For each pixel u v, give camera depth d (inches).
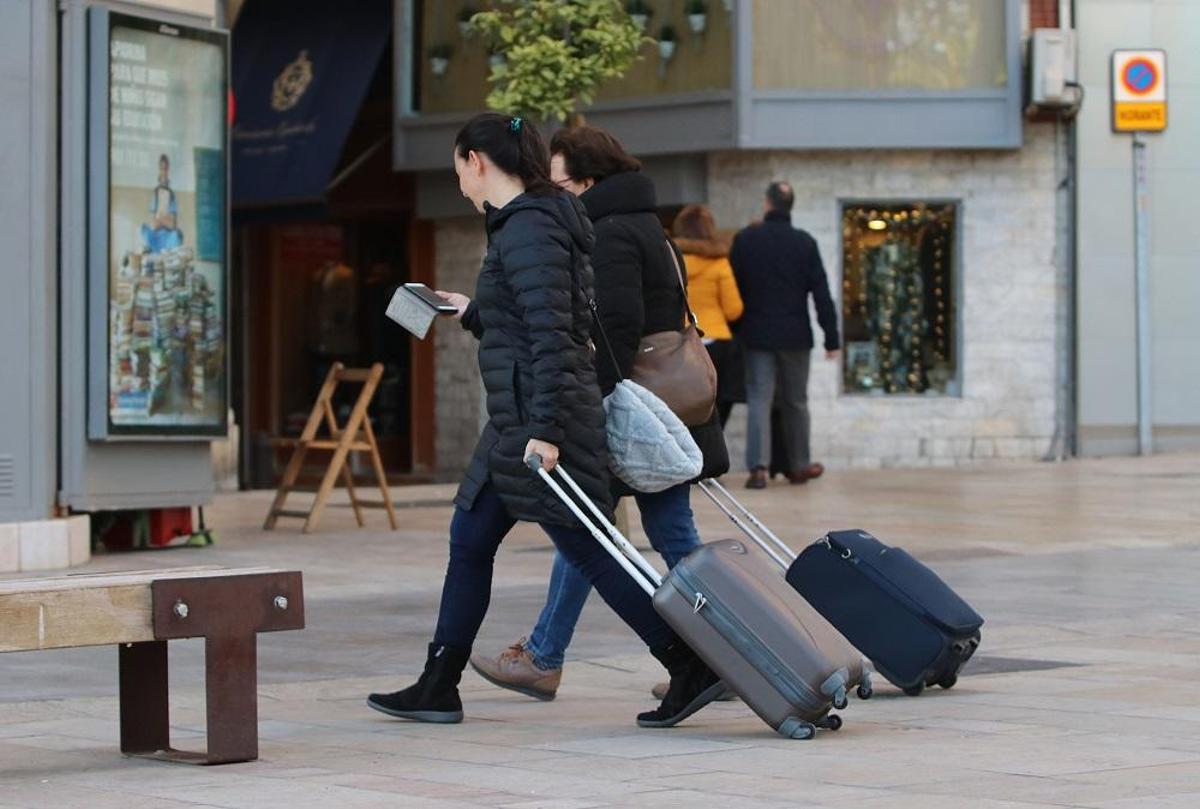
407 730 721.6
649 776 605.0
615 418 718.5
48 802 580.4
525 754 657.0
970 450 2114.9
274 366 2487.7
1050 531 1417.3
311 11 2412.6
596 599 1103.0
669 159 2148.1
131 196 1294.3
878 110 2086.6
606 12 1487.5
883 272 2123.5
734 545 696.4
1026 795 556.1
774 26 2080.5
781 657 672.4
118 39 1288.1
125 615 624.7
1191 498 1662.2
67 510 1270.9
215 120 1347.2
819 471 1831.9
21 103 1240.8
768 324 1775.3
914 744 659.4
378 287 2436.0
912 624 775.7
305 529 1466.5
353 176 2400.3
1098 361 2132.1
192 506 1362.0
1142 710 731.4
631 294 762.8
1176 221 2135.8
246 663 651.5
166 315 1314.0
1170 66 2127.2
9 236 1235.9
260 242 2482.8
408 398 2416.3
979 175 2117.4
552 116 1494.8
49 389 1254.3
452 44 2297.0
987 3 2092.8
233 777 621.6
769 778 595.8
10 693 817.5
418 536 1439.5
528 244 689.0
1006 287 2121.1
